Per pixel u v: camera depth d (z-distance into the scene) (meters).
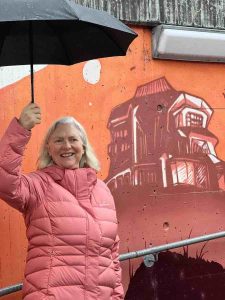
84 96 3.95
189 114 4.49
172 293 4.39
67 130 2.88
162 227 4.32
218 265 4.65
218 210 4.64
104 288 2.76
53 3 2.42
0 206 3.53
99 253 2.77
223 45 4.57
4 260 3.55
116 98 4.11
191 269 4.50
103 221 2.82
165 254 4.36
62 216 2.72
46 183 2.79
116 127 4.10
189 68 4.50
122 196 4.12
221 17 4.62
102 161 4.02
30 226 2.75
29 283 2.70
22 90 3.65
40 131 3.74
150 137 4.27
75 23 2.85
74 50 3.08
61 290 2.64
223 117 4.66
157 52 4.26
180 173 4.43
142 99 4.24
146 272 4.25
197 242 4.32
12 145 2.59
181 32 4.31
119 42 2.94
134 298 4.18
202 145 4.56
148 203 4.25
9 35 2.93
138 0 4.16
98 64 4.02
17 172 2.61
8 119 3.58
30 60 2.85
